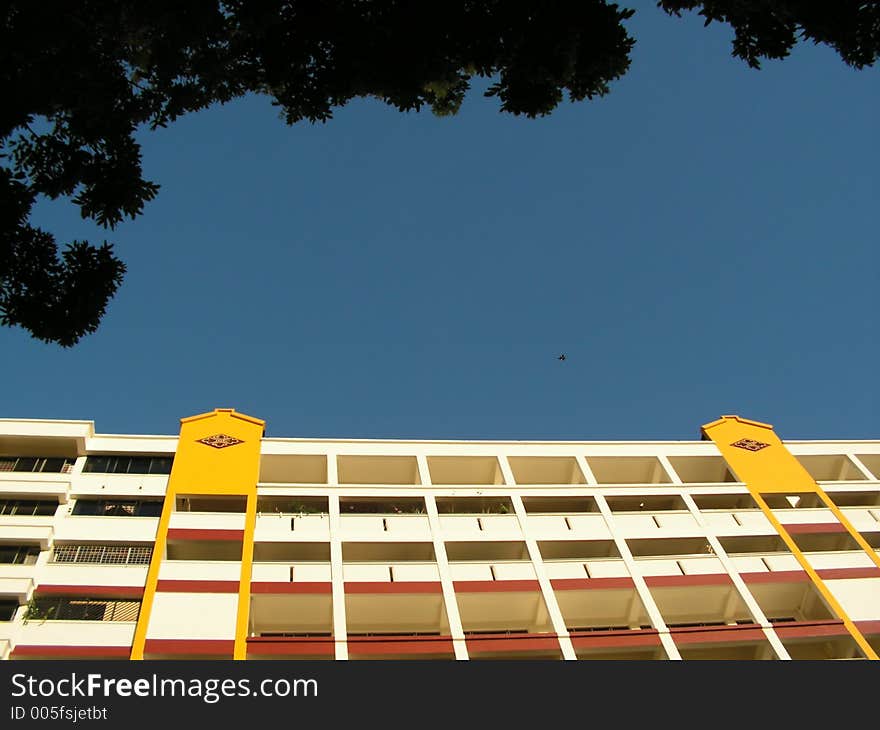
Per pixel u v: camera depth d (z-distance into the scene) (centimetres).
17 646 2488
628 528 3198
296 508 3133
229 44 1405
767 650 2784
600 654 2878
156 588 2662
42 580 2712
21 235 1264
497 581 2862
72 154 1354
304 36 1340
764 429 3978
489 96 1401
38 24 1216
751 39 1361
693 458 3769
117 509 3062
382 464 3509
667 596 3009
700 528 3238
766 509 3397
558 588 2884
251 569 2772
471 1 1312
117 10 1312
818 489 3569
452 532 3059
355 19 1321
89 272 1319
